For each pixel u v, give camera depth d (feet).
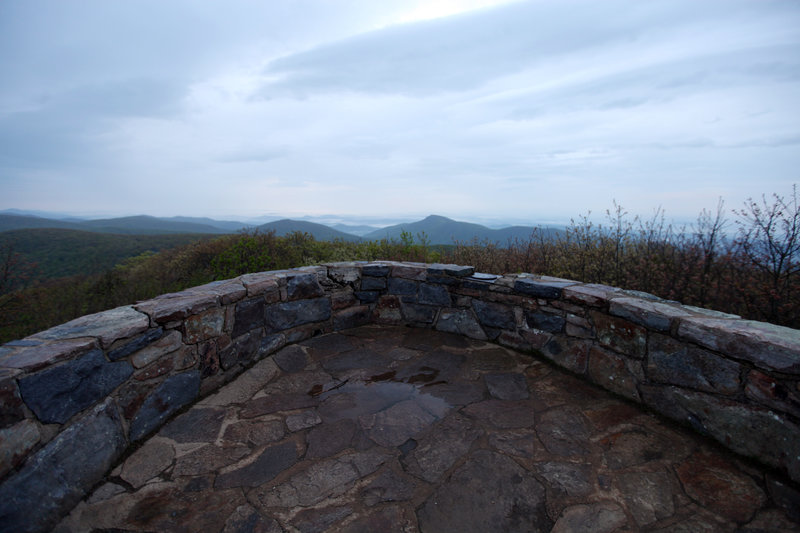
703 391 6.32
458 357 10.09
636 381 7.51
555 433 6.67
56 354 4.99
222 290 8.70
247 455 6.20
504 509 4.99
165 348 7.05
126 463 5.94
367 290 12.69
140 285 19.58
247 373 9.14
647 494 5.16
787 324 8.77
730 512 4.80
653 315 7.06
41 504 4.55
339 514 4.96
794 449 5.13
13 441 4.30
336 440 6.60
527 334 10.12
